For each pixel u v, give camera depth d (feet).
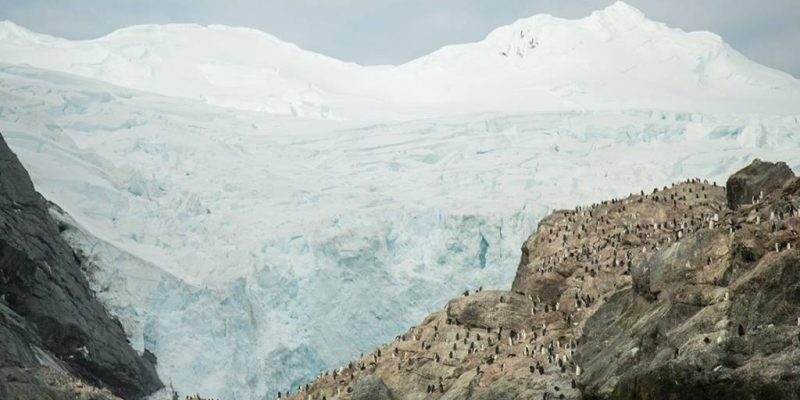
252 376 566.77
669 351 276.41
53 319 495.41
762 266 277.44
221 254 606.14
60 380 421.59
